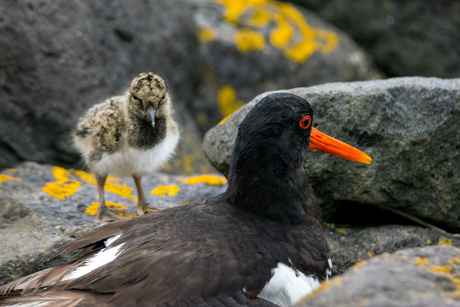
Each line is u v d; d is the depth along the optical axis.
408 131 9.73
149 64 16.00
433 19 20.16
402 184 10.03
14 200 10.24
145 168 10.12
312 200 8.43
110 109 9.80
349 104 9.46
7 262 8.85
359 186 9.84
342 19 20.61
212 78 18.28
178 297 6.55
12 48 12.52
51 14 13.21
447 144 9.94
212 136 10.52
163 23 16.44
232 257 6.98
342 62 19.25
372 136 9.62
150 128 9.82
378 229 10.25
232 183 8.16
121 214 10.34
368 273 5.47
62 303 6.61
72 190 10.98
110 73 14.62
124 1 15.11
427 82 10.03
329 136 8.82
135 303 6.52
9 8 12.45
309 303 5.18
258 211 7.98
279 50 18.47
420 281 5.32
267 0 20.03
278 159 7.88
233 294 6.68
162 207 10.66
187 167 16.48
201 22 18.42
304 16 20.03
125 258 7.08
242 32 18.55
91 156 9.87
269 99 7.89
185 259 6.88
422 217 10.43
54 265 9.05
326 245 8.15
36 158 13.10
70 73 13.52
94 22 14.26
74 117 13.54
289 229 7.88
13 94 12.66
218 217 7.82
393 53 20.72
